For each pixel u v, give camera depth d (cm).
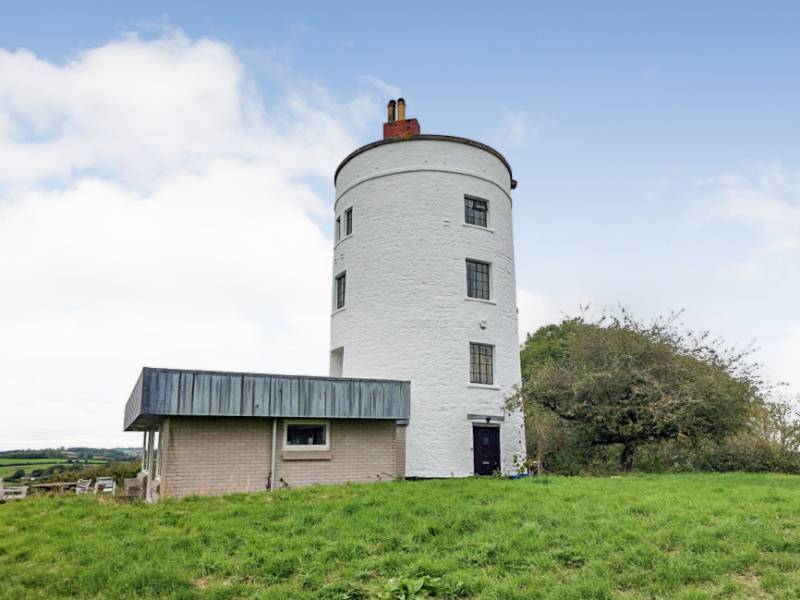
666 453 2506
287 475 1822
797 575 880
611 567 930
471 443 2459
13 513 1518
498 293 2680
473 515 1209
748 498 1312
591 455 2434
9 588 940
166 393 1650
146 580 940
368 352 2572
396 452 2019
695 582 881
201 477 1706
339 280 2881
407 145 2698
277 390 1808
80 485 2716
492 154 2802
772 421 2536
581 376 2205
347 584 896
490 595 848
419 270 2566
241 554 1051
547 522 1152
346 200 2848
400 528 1159
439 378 2467
